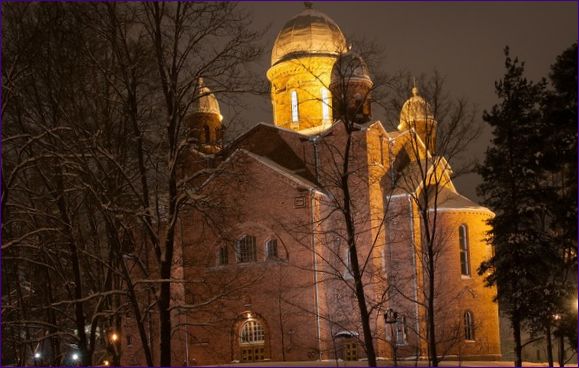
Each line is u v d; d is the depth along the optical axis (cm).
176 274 4572
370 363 2527
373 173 4662
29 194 2808
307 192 4538
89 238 3106
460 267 4725
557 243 3444
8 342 3266
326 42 5812
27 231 3161
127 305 2897
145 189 2584
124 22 2572
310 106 5681
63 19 2617
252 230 4631
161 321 2453
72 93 2686
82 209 3125
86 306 3500
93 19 2577
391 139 5056
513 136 3528
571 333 3231
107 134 2727
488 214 4866
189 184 3000
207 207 2970
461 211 4781
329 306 4509
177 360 4656
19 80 2605
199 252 4625
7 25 2573
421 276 4606
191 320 4634
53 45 2650
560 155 3269
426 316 3772
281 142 5191
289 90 5762
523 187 3497
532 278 3438
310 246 4472
